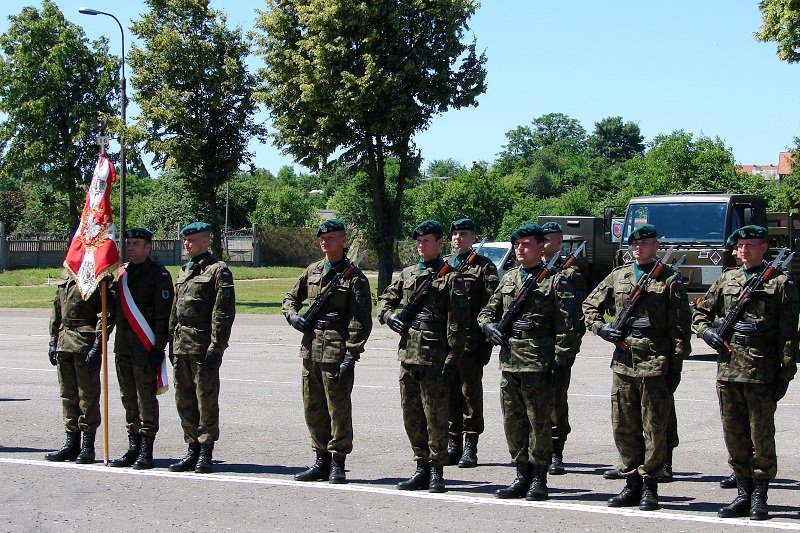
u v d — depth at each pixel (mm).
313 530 6855
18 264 54219
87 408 9195
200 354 8727
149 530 6859
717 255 18531
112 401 12820
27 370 16000
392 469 9000
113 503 7625
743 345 7375
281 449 9883
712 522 7121
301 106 30719
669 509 7531
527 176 104875
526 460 7855
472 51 30672
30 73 46656
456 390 9242
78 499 7754
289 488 8172
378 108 29656
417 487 8148
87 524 7020
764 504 7254
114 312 9453
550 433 7824
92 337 9250
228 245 65500
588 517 7242
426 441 8180
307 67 29469
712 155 54438
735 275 7641
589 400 13000
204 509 7449
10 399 12922
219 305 8641
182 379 8828
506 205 61969
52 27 46969
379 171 31594
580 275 7980
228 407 12375
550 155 123562
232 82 32281
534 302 7844
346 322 8406
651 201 19609
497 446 10172
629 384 7594
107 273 8906
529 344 7809
